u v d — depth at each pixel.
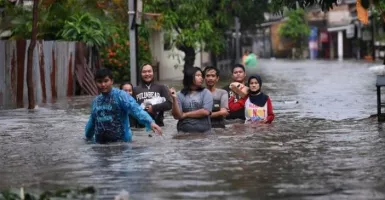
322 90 44.56
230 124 25.06
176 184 15.08
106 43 48.94
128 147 20.19
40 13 44.03
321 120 26.77
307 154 18.62
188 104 22.84
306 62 115.44
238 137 21.89
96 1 48.22
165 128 24.31
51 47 41.06
